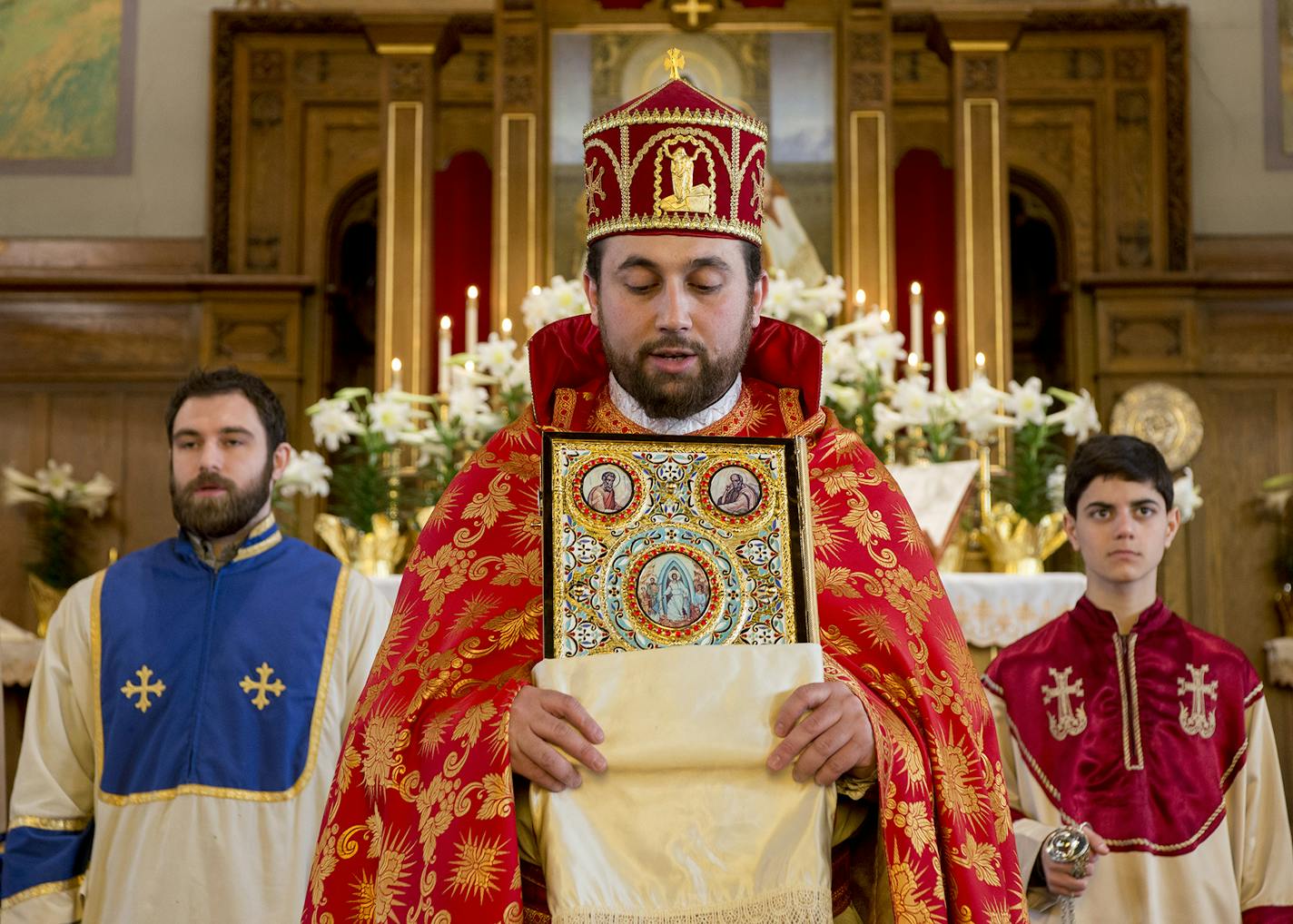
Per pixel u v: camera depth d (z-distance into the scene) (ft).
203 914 8.85
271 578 9.61
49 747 9.28
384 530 16.37
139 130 27.25
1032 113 26.53
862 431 16.46
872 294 21.31
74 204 27.02
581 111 22.31
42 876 9.04
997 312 22.06
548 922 5.57
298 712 9.26
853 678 5.80
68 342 26.17
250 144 26.68
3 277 25.88
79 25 27.58
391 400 16.87
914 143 26.45
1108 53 26.53
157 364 26.14
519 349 20.70
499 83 22.11
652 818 5.27
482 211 26.32
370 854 5.93
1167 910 8.96
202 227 26.94
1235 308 25.90
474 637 6.02
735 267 6.12
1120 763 9.29
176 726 9.13
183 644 9.34
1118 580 9.70
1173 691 9.45
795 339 6.69
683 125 6.06
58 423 26.00
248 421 9.66
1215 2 27.07
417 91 22.67
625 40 22.50
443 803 5.43
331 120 26.81
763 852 5.24
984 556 17.02
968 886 5.65
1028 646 10.00
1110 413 25.21
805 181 21.99
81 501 24.98
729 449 6.03
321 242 26.50
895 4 26.45
